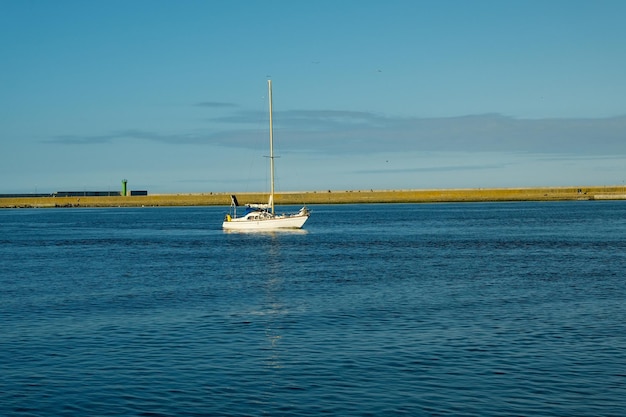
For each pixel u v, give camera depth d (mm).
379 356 25578
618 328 29984
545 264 56406
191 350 26844
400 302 37281
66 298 39844
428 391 21547
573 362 24547
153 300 38781
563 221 127312
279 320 32469
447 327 30469
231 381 22812
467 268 53719
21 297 40375
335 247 76312
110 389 22094
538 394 21203
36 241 93188
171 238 96375
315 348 26938
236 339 28609
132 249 77938
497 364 24375
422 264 57062
